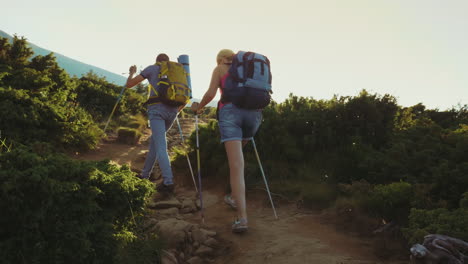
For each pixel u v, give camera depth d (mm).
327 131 5766
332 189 4527
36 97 6062
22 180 2160
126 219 3070
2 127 5035
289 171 5309
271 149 5691
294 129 6078
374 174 4559
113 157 7047
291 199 4590
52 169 2412
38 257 2146
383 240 3162
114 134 10586
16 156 2373
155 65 4750
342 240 3254
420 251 2260
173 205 4363
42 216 2182
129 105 17422
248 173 5121
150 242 2885
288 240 3273
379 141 5918
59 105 7047
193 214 4254
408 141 4992
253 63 3479
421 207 3295
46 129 6020
